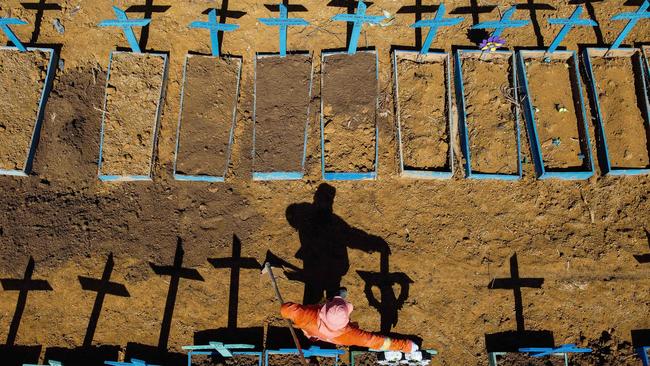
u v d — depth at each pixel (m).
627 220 7.16
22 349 6.71
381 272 6.98
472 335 6.77
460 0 8.06
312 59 7.76
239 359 6.60
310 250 7.06
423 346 6.73
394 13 7.99
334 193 7.26
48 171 7.30
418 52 7.67
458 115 7.52
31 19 7.88
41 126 7.43
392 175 7.31
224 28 6.96
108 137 7.33
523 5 8.04
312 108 7.56
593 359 6.68
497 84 7.62
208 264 6.99
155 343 6.74
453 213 7.20
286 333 6.80
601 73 7.68
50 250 6.98
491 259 7.02
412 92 7.58
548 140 7.39
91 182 7.27
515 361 6.58
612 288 6.91
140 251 7.01
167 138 7.44
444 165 7.29
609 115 7.50
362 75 7.63
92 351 6.71
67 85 7.64
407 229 7.14
